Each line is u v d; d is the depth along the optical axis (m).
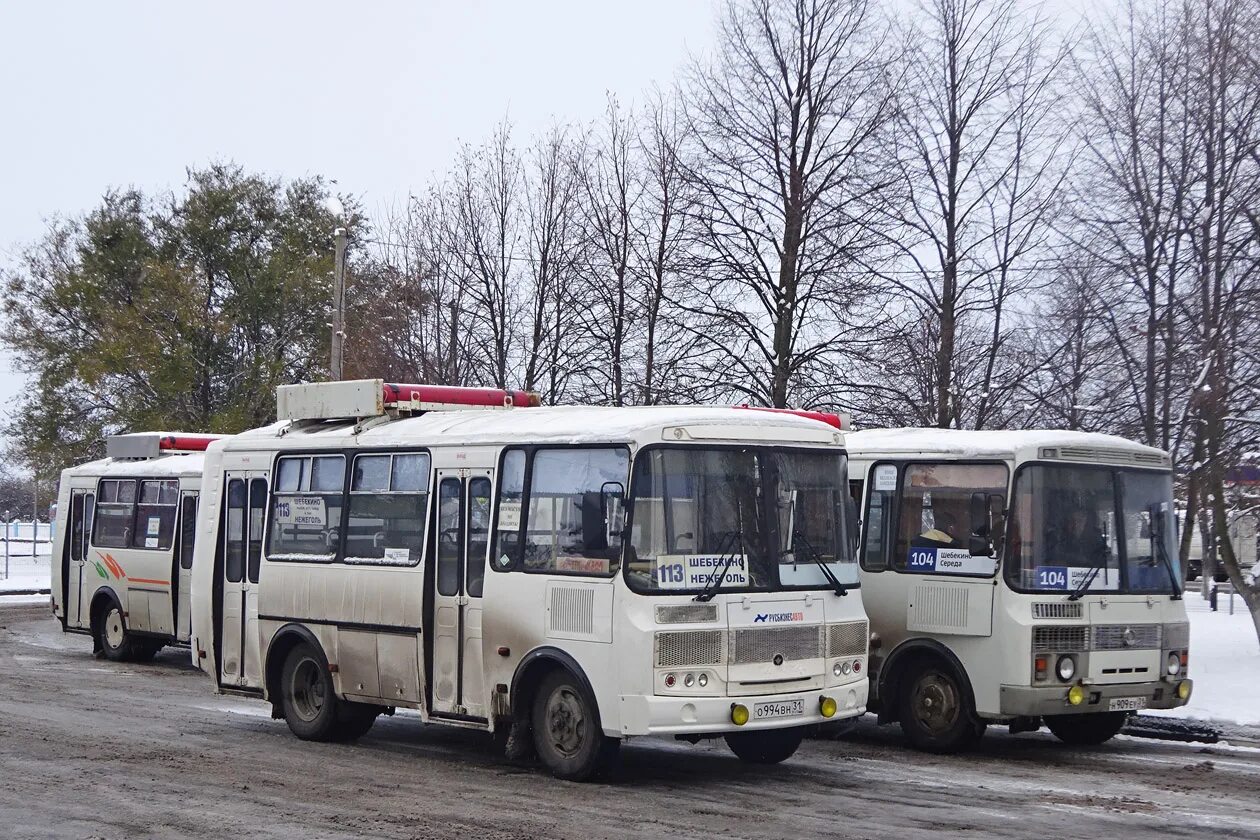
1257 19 18.50
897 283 23.77
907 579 13.45
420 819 9.56
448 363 29.75
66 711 15.46
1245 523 23.64
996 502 12.89
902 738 14.24
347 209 47.62
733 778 11.42
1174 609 13.48
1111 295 19.67
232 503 14.66
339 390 13.81
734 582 10.79
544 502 11.34
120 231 46.88
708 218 25.39
